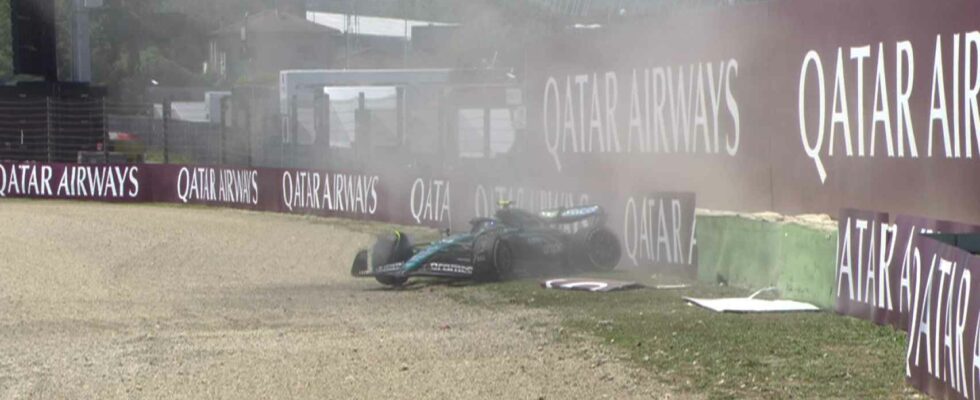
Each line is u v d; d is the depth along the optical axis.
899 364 38.41
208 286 64.56
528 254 63.59
